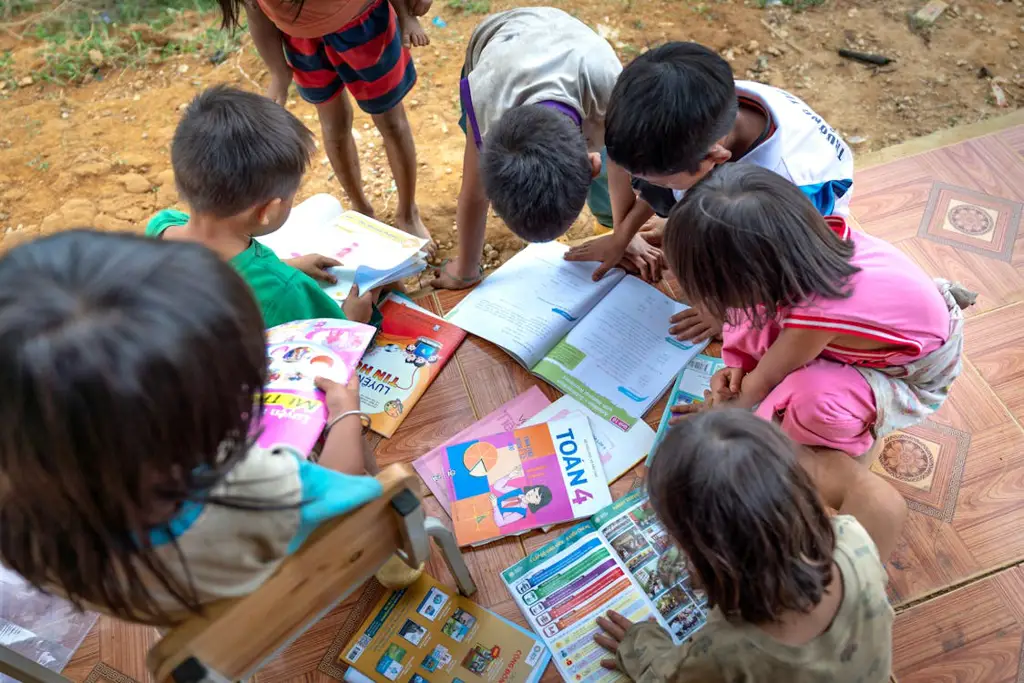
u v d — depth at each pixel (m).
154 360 0.55
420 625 1.32
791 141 1.39
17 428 0.55
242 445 0.68
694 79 1.22
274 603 0.87
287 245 1.73
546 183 1.31
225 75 2.93
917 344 1.21
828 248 1.14
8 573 1.33
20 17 3.09
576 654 1.29
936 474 1.50
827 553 0.90
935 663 1.29
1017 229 1.90
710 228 1.06
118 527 0.63
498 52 1.58
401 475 0.91
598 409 1.58
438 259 2.39
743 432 0.88
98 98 2.87
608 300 1.75
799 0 2.97
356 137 2.76
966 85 2.61
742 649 0.94
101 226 2.48
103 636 1.32
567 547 1.41
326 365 1.08
